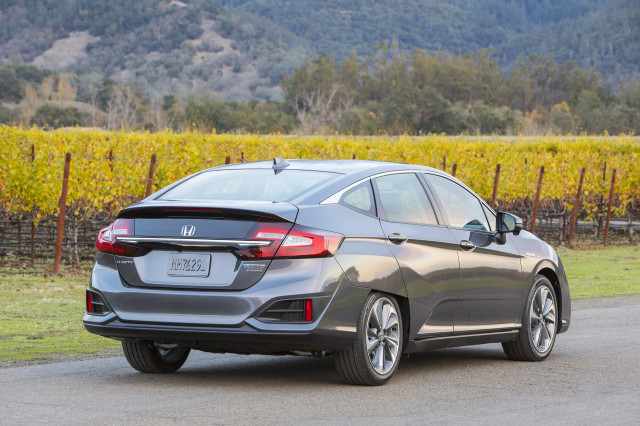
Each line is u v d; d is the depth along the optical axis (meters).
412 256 10.41
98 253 10.08
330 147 39.88
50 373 10.77
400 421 8.31
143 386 9.95
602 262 30.67
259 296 9.18
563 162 38.69
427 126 176.12
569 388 10.17
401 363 12.05
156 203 9.85
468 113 180.00
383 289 9.91
